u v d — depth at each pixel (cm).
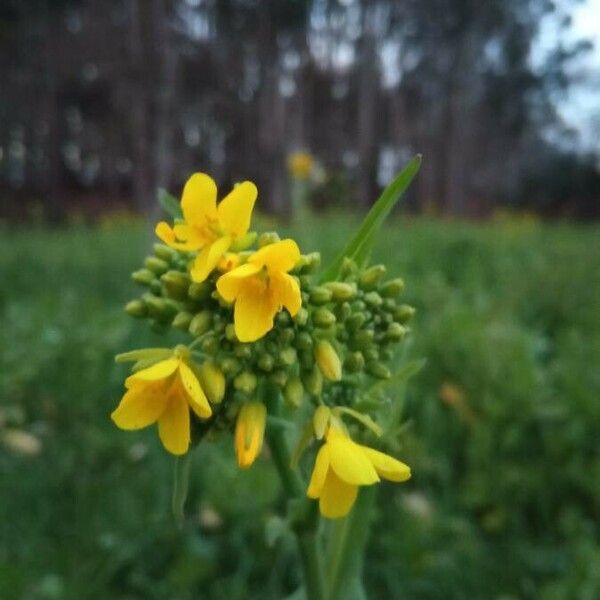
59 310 33
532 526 19
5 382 24
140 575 17
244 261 8
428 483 20
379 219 9
